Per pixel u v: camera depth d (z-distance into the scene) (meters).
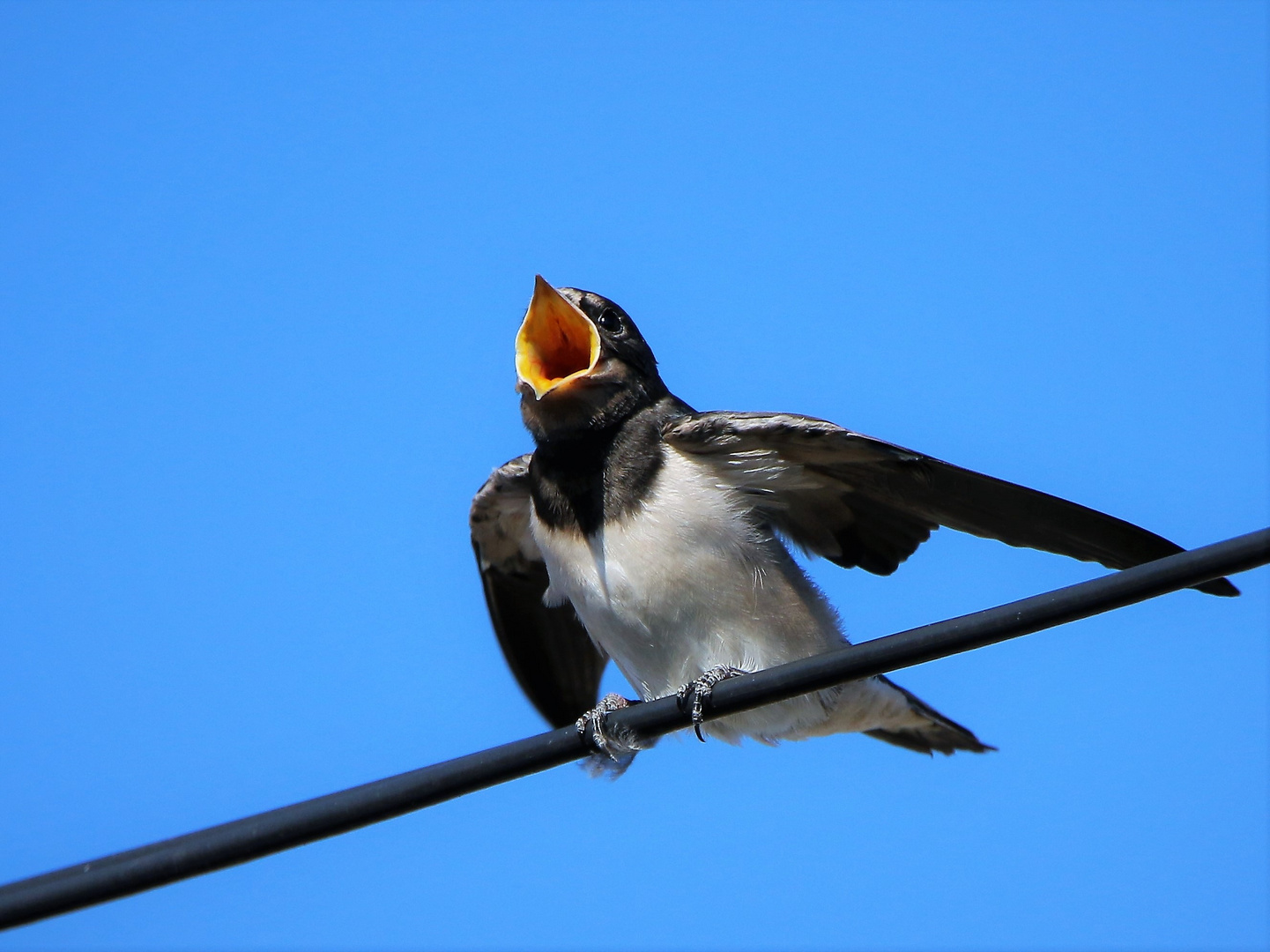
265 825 9.67
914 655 9.71
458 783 9.93
